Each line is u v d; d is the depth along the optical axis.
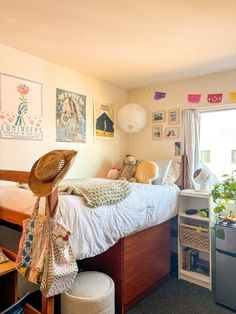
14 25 1.90
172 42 2.18
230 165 2.88
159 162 3.12
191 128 3.06
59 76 2.77
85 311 1.58
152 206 2.33
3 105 2.27
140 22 1.85
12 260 1.70
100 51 2.39
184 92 3.19
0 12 1.72
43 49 2.35
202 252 2.81
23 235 1.54
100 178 3.10
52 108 2.70
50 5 1.64
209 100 2.97
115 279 2.07
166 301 2.24
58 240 1.42
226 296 2.16
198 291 2.43
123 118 3.30
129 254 2.12
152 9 1.68
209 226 2.51
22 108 2.42
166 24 1.87
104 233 1.79
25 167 2.45
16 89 2.37
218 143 2.97
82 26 1.91
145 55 2.46
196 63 2.66
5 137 2.29
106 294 1.64
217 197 2.47
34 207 1.55
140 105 3.60
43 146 2.61
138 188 2.36
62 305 1.66
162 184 2.88
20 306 1.36
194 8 1.67
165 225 2.65
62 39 2.14
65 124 2.85
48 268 1.37
